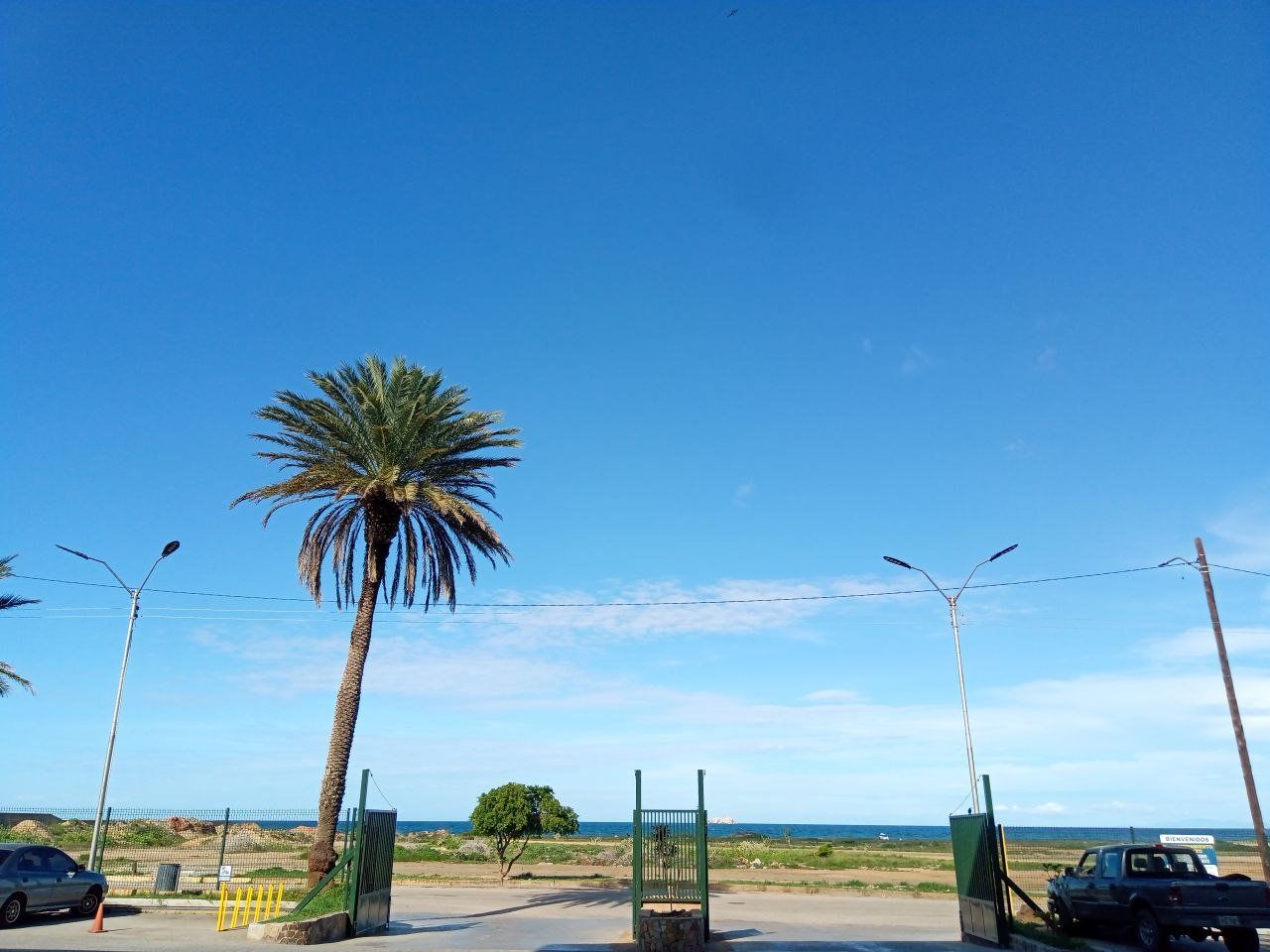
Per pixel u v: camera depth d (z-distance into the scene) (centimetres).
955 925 2308
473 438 2791
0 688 3538
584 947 1814
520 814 3597
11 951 1608
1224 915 1684
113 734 2800
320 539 2741
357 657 2619
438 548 2812
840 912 2639
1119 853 1934
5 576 3553
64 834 5194
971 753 2819
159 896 2536
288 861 4056
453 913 2509
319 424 2675
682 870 1917
